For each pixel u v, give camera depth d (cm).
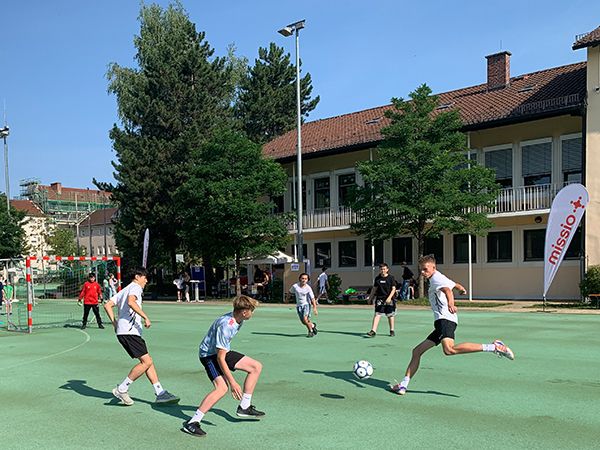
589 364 1023
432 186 2505
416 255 3250
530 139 2836
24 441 628
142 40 4706
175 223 4112
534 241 2792
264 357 1155
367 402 766
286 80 5575
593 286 2261
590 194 2450
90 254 8769
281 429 647
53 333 1798
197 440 614
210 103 4312
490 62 3309
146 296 4319
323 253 3722
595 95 2469
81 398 834
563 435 609
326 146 3594
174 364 1116
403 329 1603
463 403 752
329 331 1597
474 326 1648
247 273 4281
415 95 2642
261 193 3322
